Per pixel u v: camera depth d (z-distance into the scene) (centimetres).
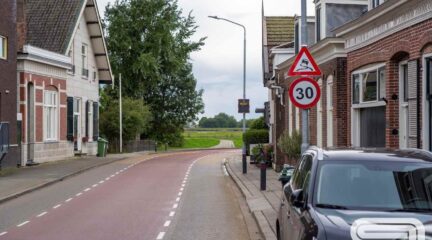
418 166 682
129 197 1880
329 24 2111
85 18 4034
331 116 1997
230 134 11656
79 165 3069
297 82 1192
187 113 6831
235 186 2223
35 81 3047
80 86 3894
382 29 1447
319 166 693
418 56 1241
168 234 1220
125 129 5078
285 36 3606
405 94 1388
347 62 1762
